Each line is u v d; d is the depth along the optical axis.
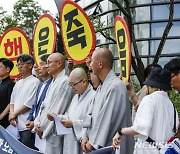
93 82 4.84
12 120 6.13
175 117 3.66
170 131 3.58
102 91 4.26
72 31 5.66
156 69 3.68
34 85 6.16
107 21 14.31
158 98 3.57
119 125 4.12
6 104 6.60
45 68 5.72
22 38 7.41
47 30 6.31
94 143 4.15
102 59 4.28
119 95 4.14
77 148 4.85
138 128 3.48
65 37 5.77
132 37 7.52
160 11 13.82
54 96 5.25
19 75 7.41
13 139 5.50
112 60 4.34
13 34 7.50
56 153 5.17
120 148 4.09
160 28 13.81
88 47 5.47
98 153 4.02
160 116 3.54
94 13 16.31
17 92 6.29
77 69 4.93
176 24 13.51
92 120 4.28
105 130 4.09
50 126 5.15
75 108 4.90
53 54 5.40
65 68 5.59
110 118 4.09
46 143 5.23
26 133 6.00
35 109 5.74
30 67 6.30
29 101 6.08
